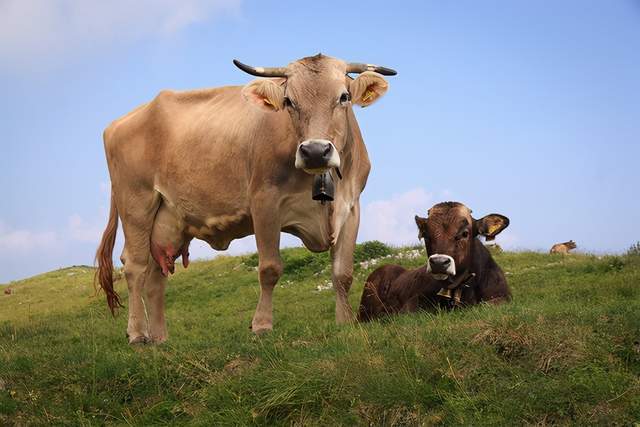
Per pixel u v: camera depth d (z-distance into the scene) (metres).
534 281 8.12
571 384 3.67
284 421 3.80
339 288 4.88
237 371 4.16
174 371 4.29
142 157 5.46
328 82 4.42
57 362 4.52
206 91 5.42
